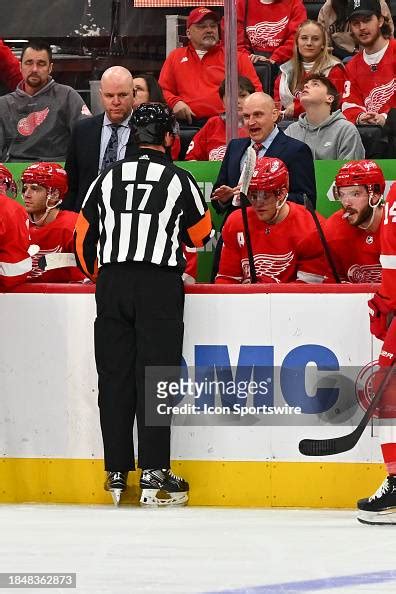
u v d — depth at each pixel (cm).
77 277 1969
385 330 1585
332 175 2169
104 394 1706
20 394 1777
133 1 2556
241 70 2447
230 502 1736
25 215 1777
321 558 1230
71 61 2577
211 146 2358
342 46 2650
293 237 1906
